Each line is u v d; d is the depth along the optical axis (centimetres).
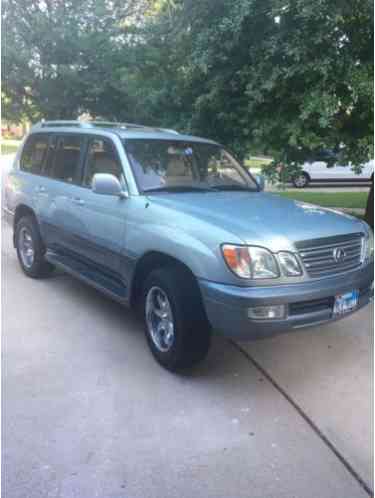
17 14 959
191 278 371
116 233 432
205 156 506
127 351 421
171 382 372
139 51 945
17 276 625
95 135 499
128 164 443
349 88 604
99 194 451
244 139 752
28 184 600
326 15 566
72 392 353
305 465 282
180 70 821
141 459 283
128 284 424
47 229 561
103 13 975
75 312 505
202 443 299
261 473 274
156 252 388
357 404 347
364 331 476
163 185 445
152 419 323
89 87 972
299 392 362
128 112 987
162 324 391
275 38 608
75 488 259
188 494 257
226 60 675
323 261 357
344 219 406
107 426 314
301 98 625
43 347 425
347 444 302
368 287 396
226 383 373
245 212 388
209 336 370
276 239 341
